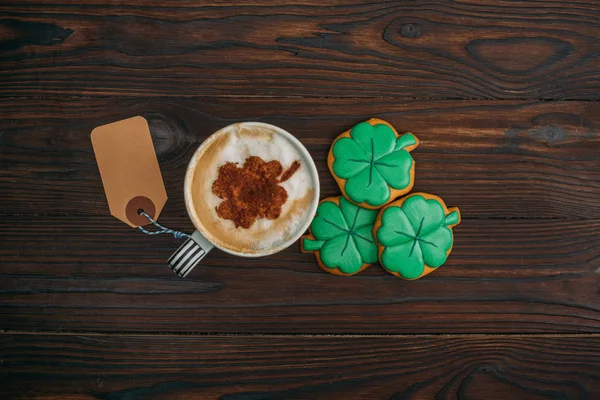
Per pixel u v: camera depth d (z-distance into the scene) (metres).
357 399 0.52
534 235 0.51
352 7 0.50
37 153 0.50
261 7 0.50
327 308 0.51
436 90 0.51
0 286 0.50
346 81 0.50
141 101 0.50
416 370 0.52
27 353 0.51
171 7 0.50
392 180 0.49
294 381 0.52
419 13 0.50
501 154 0.51
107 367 0.51
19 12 0.49
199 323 0.51
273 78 0.50
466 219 0.51
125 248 0.51
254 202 0.46
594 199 0.51
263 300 0.51
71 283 0.51
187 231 0.50
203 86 0.50
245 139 0.46
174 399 0.51
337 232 0.49
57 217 0.50
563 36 0.51
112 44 0.50
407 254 0.49
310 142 0.50
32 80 0.50
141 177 0.50
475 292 0.51
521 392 0.51
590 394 0.52
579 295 0.52
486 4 0.50
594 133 0.51
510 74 0.51
